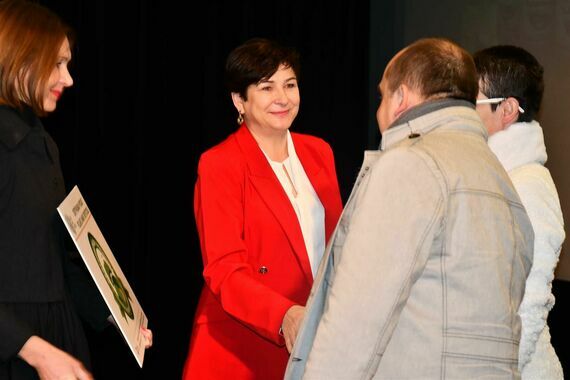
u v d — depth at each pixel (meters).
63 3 5.30
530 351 2.26
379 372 1.94
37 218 2.28
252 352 2.85
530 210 2.29
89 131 5.49
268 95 2.85
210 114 5.80
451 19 5.67
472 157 2.00
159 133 5.71
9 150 2.26
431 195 1.90
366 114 6.16
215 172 2.82
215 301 2.87
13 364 2.25
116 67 5.51
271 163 2.91
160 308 5.80
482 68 2.42
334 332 1.88
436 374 1.90
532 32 5.21
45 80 2.29
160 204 5.77
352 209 2.06
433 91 2.06
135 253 5.72
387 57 6.09
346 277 1.90
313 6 6.03
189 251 5.86
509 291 1.98
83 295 2.56
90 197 5.54
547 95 5.11
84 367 2.23
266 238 2.81
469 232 1.93
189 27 5.71
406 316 1.93
